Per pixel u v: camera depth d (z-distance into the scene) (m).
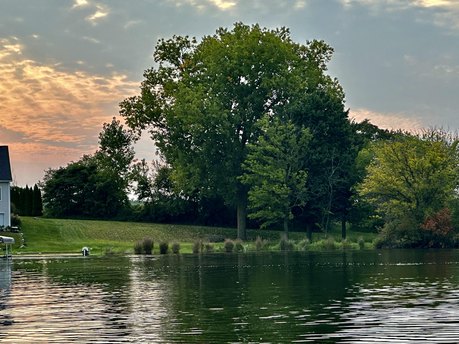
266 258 56.12
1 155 94.62
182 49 98.12
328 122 87.44
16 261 58.97
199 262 52.38
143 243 70.31
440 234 71.25
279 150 83.81
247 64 89.38
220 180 90.19
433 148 74.44
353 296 27.89
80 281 37.25
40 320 23.02
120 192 111.06
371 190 74.56
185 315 23.66
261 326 21.20
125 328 21.20
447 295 27.61
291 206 85.50
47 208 113.19
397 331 19.94
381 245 73.38
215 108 86.81
